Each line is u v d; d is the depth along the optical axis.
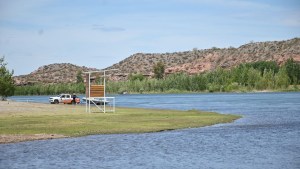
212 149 35.38
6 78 126.75
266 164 29.06
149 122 56.59
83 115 67.75
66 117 63.31
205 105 118.25
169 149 35.34
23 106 96.19
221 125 55.38
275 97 183.25
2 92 126.12
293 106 107.56
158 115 69.00
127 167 28.31
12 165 28.89
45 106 98.12
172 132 47.34
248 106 109.62
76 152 33.97
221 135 44.53
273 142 39.31
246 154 32.91
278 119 65.44
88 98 75.19
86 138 42.12
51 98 118.75
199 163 29.52
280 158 31.14
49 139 41.28
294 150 34.62
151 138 42.22
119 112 76.75
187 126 53.06
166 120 59.75
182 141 40.06
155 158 31.36
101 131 46.81
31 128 48.31
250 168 27.89
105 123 54.44
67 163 29.56
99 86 74.94
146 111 80.62
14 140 40.31
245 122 59.97
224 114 73.75
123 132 46.53
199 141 40.09
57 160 30.59
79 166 28.64
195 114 72.25
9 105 100.19
